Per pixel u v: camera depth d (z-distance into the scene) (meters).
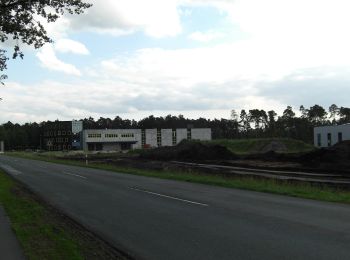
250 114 156.75
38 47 17.67
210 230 10.96
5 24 16.75
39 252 8.78
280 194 19.03
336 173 32.56
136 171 35.12
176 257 8.49
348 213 13.48
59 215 14.16
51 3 16.84
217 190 20.84
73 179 28.81
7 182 26.38
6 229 11.40
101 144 151.12
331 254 8.47
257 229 10.98
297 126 142.12
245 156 52.28
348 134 74.81
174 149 65.94
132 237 10.47
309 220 12.22
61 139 170.12
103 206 15.86
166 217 13.08
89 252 9.16
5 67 19.36
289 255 8.44
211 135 170.00
